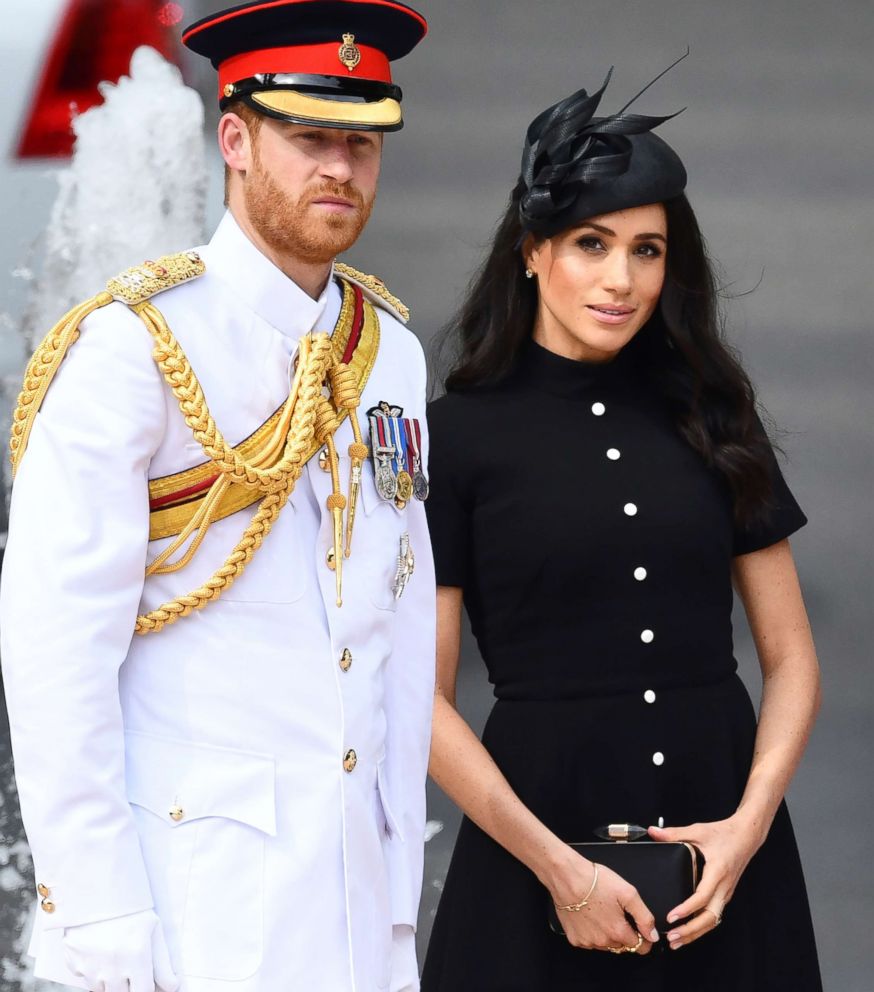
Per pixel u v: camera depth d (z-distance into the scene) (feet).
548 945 32.89
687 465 34.22
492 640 34.01
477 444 34.12
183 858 24.30
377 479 26.89
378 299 28.58
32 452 24.26
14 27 49.65
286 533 25.64
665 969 32.89
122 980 23.32
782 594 35.19
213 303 25.59
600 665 33.19
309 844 24.91
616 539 33.27
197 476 24.91
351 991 25.18
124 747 24.29
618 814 32.83
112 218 49.67
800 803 48.55
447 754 33.09
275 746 24.98
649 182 32.81
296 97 24.66
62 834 23.29
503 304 34.76
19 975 43.60
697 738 33.22
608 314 33.22
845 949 45.62
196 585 24.98
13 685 23.66
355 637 26.00
